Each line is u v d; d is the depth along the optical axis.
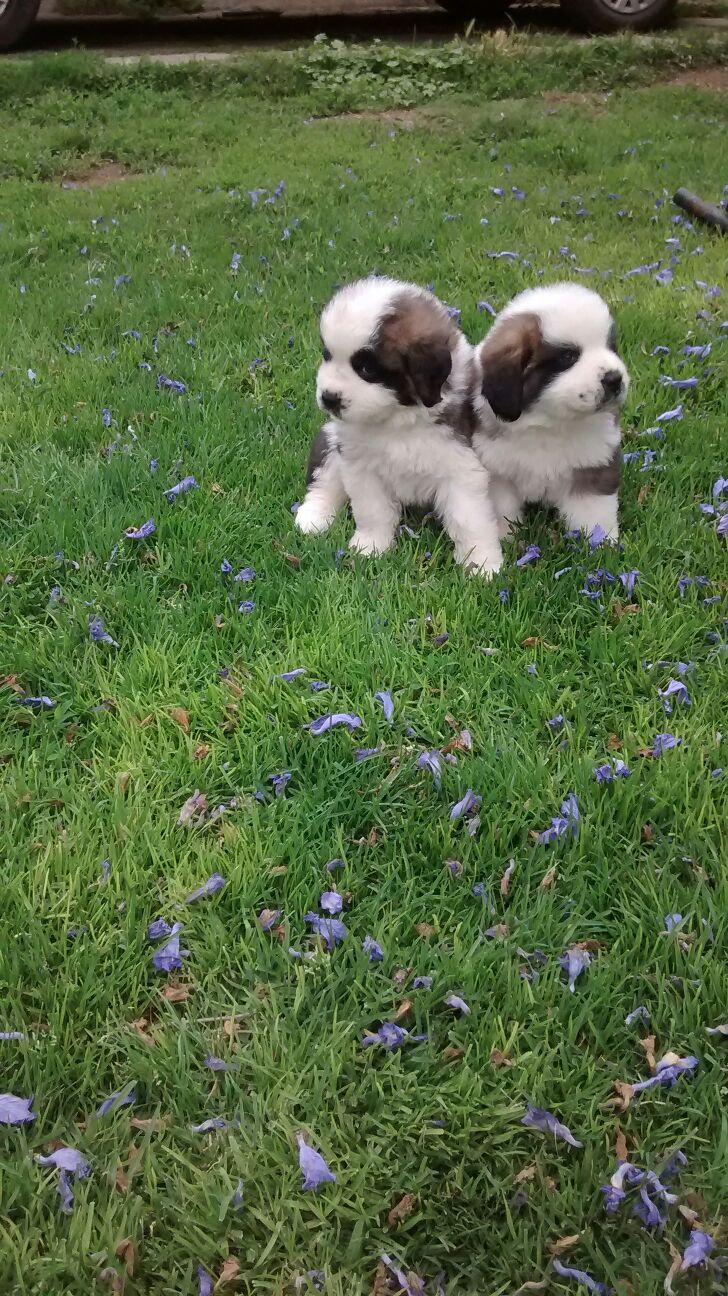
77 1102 0.64
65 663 0.94
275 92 3.44
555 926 0.72
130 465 1.23
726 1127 0.61
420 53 3.54
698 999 0.66
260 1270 0.57
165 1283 0.57
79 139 2.90
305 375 1.43
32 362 1.54
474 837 0.78
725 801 0.79
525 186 2.39
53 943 0.71
